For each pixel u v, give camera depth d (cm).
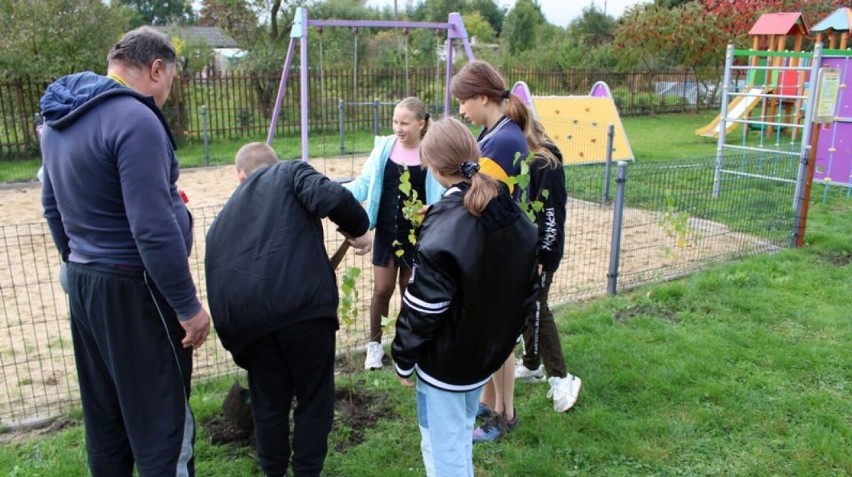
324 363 303
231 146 1528
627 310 540
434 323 262
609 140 948
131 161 240
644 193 965
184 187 1079
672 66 2791
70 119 248
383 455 348
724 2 2311
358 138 1666
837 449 350
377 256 423
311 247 290
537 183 346
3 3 1366
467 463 291
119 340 259
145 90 264
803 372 434
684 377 426
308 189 285
